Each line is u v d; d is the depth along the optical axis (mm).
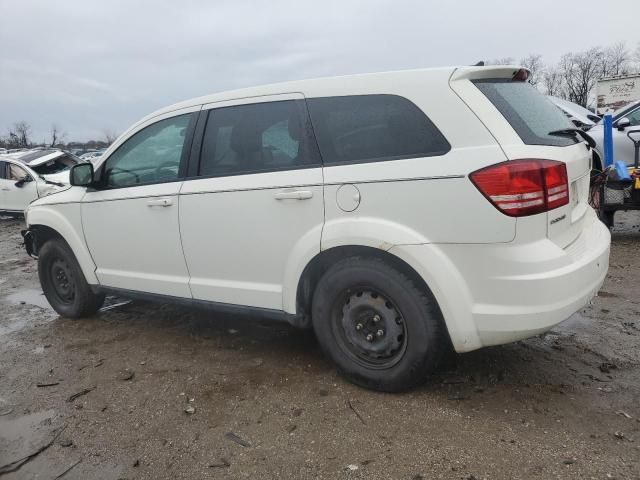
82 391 3617
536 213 2771
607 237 3445
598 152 7617
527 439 2754
